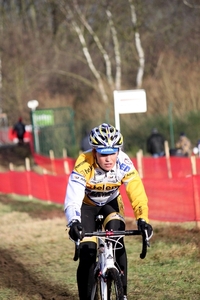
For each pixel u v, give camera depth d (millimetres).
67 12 36594
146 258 8281
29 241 10367
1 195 19312
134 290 6820
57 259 8859
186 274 7289
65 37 44312
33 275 7992
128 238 9938
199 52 33094
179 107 28109
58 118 32469
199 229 9570
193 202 9820
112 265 5016
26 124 46969
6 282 7695
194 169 11422
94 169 5418
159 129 27859
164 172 16984
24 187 18422
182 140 20625
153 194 10891
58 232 11062
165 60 33406
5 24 48781
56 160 23625
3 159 32656
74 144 30516
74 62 44250
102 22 39062
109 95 33500
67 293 7012
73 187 5352
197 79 28938
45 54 46875
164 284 6957
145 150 28266
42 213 14266
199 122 26641
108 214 5531
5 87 47062
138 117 29016
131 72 39438
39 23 47844
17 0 49312
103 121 31141
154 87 30297
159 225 10422
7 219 13508
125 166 5434
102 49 35625
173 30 35375
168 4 34375
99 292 5500
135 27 33688
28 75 47312
